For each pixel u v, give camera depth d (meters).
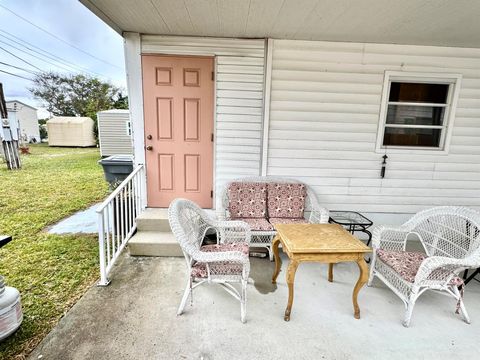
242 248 2.35
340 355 1.71
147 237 3.11
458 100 3.45
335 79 3.34
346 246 2.05
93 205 4.97
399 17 2.51
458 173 3.62
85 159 10.55
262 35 3.14
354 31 2.90
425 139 3.59
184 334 1.86
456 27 2.71
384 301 2.31
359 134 3.48
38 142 20.09
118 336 1.82
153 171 3.52
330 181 3.60
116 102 23.70
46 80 22.12
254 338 1.83
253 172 3.59
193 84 3.33
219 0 2.26
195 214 2.53
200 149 3.50
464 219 2.28
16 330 1.84
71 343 1.75
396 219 3.73
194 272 2.05
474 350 1.77
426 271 1.92
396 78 3.38
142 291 2.37
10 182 6.60
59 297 2.27
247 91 3.38
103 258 2.41
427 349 1.77
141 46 3.20
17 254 3.05
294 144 3.49
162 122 3.41
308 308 2.19
